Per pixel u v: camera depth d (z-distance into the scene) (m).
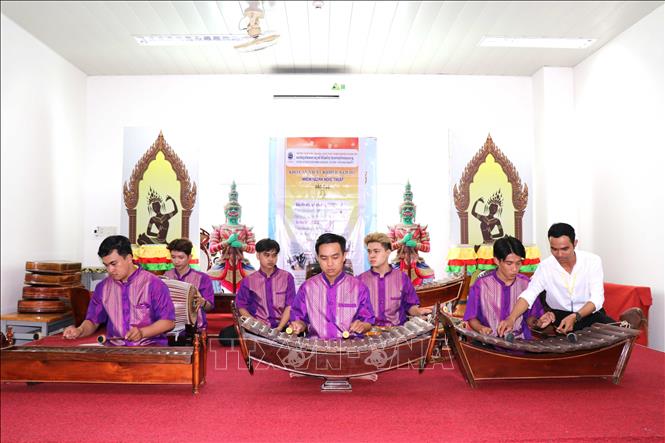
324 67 7.72
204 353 3.50
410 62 7.54
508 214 7.90
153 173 7.83
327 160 7.82
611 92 6.80
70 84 7.58
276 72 7.93
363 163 7.83
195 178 7.85
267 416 2.87
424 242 7.73
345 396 3.29
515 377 3.52
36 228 6.81
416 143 7.99
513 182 7.94
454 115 8.03
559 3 5.80
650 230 6.05
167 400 3.16
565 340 3.65
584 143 7.45
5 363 3.23
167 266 7.06
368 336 3.59
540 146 7.81
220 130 7.97
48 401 3.12
